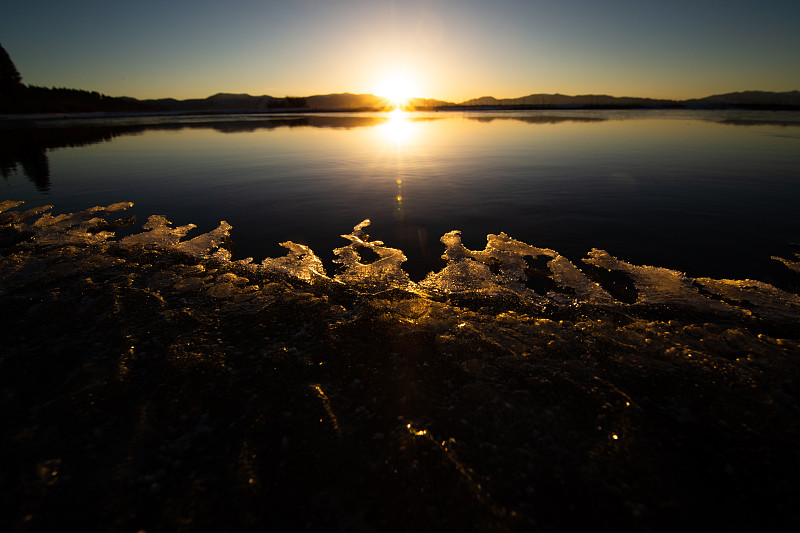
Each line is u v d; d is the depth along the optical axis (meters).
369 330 4.76
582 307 5.26
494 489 2.74
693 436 3.11
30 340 4.64
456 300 5.59
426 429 3.26
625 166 15.65
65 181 14.60
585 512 2.58
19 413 3.50
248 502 2.69
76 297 5.66
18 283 6.14
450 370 3.99
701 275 6.19
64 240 8.33
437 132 32.84
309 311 5.28
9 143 28.06
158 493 2.77
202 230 9.07
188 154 21.61
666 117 51.62
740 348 4.15
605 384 3.71
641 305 5.25
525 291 5.88
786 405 3.31
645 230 8.33
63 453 3.08
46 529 2.52
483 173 14.98
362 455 3.04
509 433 3.21
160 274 6.52
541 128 35.09
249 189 13.08
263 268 6.86
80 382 3.86
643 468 2.85
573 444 3.09
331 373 4.03
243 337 4.71
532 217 9.51
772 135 25.81
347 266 7.04
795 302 5.16
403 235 8.55
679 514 2.54
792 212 9.20
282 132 35.34
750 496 2.63
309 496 2.73
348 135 31.33
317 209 10.63
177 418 3.47
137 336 4.69
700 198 10.66
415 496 2.70
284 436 3.24
